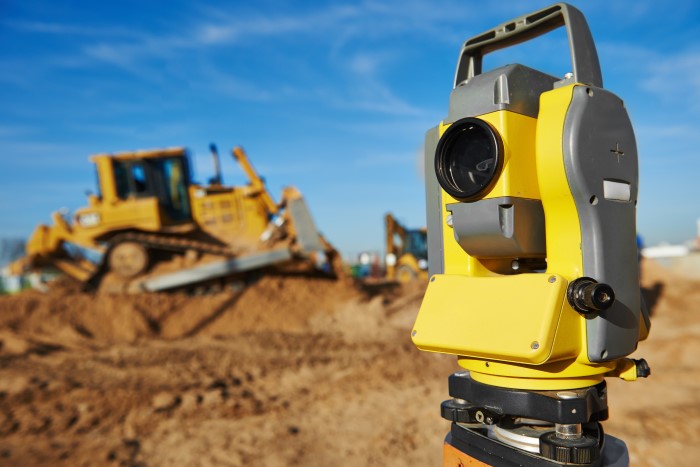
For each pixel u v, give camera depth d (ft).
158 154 50.16
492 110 4.83
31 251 49.26
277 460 15.72
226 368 28.07
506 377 4.91
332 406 20.99
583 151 4.55
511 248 4.89
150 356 31.48
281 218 49.06
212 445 17.11
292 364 29.01
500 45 5.81
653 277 50.65
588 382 4.83
